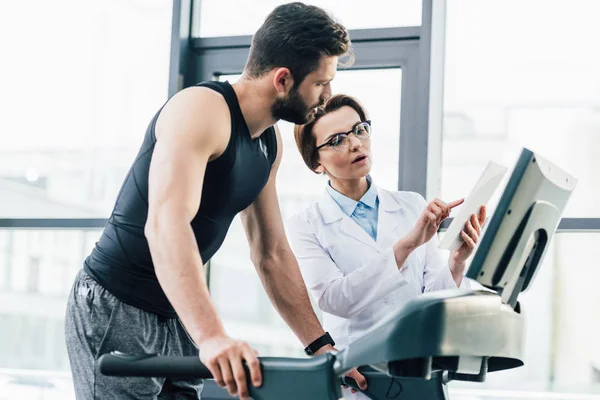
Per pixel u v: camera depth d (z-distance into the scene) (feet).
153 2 12.51
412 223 8.71
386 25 11.83
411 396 6.10
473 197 6.57
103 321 6.19
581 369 10.76
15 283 12.55
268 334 11.83
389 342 4.70
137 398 6.23
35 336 12.43
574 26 11.29
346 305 8.15
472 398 10.98
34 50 12.85
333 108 8.63
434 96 11.48
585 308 10.82
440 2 11.60
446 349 4.71
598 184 10.94
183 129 5.75
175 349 6.46
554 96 11.22
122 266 6.19
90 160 12.51
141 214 6.12
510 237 5.30
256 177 6.50
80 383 6.27
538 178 5.24
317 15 6.16
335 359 4.82
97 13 12.71
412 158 11.46
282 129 11.90
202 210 6.19
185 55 12.47
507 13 11.48
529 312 10.94
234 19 12.51
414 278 8.31
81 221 12.42
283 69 6.08
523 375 10.89
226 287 11.99
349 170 8.54
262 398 4.79
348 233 8.57
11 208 12.66
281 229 7.34
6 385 12.37
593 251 10.85
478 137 11.35
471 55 11.50
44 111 12.72
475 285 8.05
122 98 12.51
